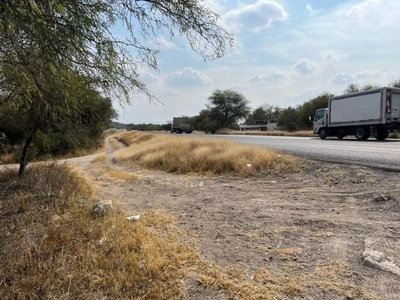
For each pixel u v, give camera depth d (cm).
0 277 260
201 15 344
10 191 596
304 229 371
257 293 233
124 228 373
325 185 612
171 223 420
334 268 266
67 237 337
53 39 267
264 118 7912
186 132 5359
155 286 245
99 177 971
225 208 495
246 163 895
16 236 352
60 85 331
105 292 242
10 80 332
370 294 225
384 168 645
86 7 294
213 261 291
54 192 567
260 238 349
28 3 217
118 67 357
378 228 355
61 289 246
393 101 1695
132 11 336
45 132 768
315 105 4416
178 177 901
